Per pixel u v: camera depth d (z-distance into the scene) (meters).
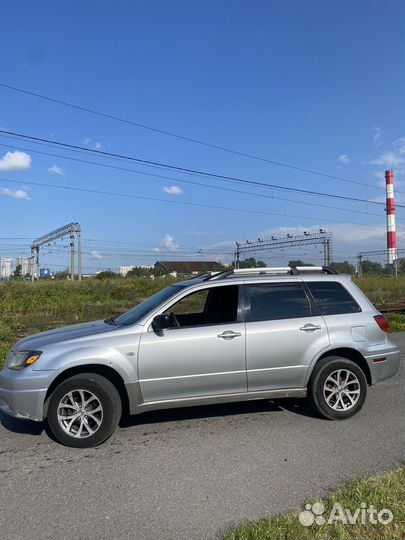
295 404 6.58
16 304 19.92
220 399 5.62
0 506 3.85
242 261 73.12
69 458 4.83
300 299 6.06
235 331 5.64
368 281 35.00
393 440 5.13
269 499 3.84
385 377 6.16
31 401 5.09
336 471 4.36
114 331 5.44
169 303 5.73
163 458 4.78
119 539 3.35
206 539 3.31
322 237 61.41
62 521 3.60
